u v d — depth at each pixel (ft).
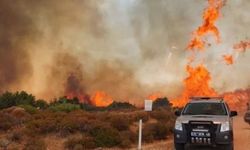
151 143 52.95
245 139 53.83
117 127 60.85
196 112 41.55
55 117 69.41
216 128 37.35
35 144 45.80
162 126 58.80
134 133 54.49
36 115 73.56
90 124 56.08
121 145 48.26
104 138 48.39
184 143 38.19
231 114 41.86
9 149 43.78
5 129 60.23
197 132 37.70
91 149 46.32
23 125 62.03
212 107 41.65
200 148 42.22
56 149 46.11
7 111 82.12
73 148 46.21
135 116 76.64
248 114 84.64
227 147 38.24
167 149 44.45
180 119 39.27
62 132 54.03
